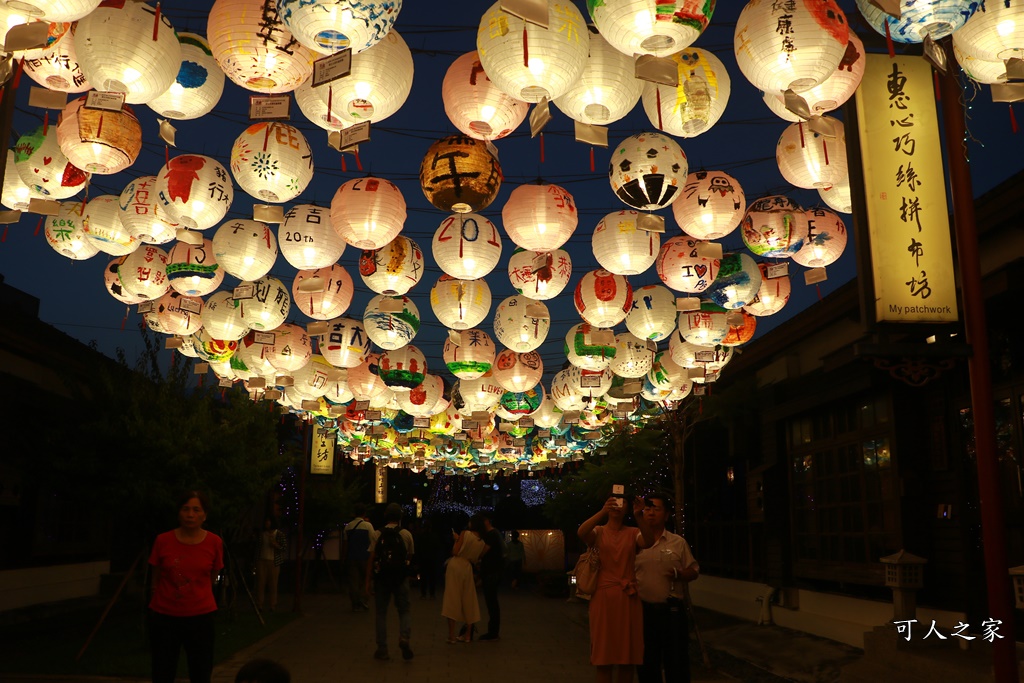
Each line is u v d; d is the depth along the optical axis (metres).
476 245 6.74
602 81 4.82
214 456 11.75
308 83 4.90
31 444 13.01
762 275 8.09
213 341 9.36
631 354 9.20
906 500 10.00
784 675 9.57
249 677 2.51
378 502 30.02
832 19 4.35
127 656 9.37
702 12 3.93
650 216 6.02
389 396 10.55
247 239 6.91
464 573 11.97
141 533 11.44
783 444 13.98
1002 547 5.14
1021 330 8.09
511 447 17.05
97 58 4.39
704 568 18.14
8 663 8.87
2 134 5.07
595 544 6.31
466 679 8.88
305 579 22.14
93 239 6.77
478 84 5.05
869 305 5.52
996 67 4.69
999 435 8.41
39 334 13.20
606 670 6.14
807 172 5.84
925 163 5.69
